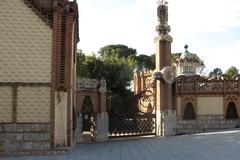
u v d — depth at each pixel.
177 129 32.94
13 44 18.20
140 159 15.67
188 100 33.59
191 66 41.62
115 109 29.27
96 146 22.69
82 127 26.83
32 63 18.20
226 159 14.54
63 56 18.59
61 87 18.39
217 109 33.53
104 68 50.56
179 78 33.75
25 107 18.03
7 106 17.94
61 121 18.42
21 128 17.92
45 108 18.14
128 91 51.06
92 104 27.17
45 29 18.39
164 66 30.48
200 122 33.28
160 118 29.42
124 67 52.06
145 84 39.88
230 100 33.66
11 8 18.33
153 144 22.39
